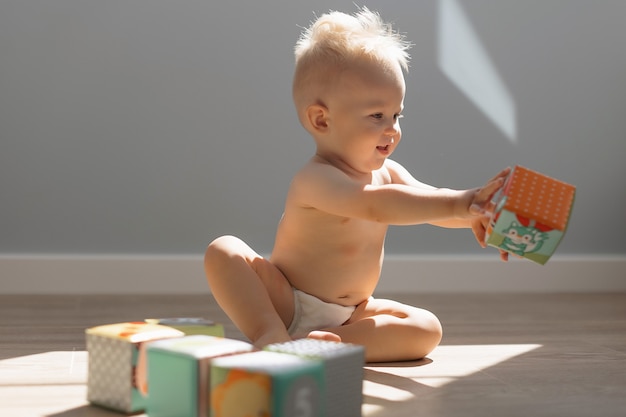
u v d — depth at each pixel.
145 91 2.49
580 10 2.70
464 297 2.47
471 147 2.66
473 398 1.22
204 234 2.52
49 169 2.45
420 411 1.15
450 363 1.48
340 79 1.48
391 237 2.61
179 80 2.50
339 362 1.01
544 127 2.69
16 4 2.43
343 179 1.40
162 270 2.46
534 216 1.11
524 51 2.68
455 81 2.64
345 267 1.52
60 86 2.45
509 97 2.67
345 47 1.48
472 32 2.64
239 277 1.45
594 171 2.72
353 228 1.50
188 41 2.50
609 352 1.60
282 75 2.55
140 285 2.46
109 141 2.47
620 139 2.73
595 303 2.36
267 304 1.44
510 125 2.68
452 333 1.82
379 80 1.46
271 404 0.92
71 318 1.96
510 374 1.39
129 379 1.10
